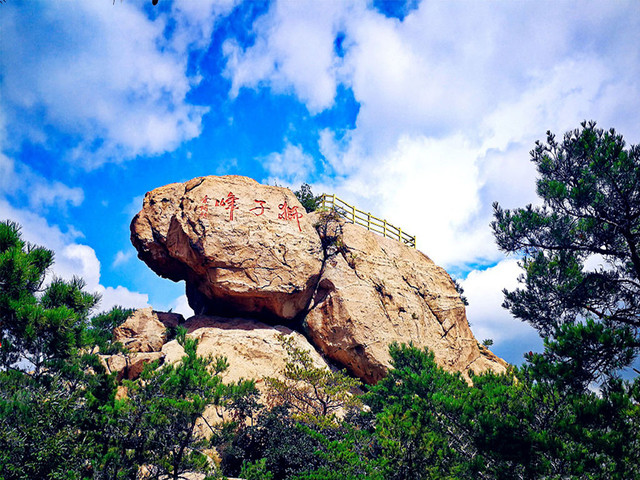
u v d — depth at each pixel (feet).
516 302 51.90
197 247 92.63
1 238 44.19
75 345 47.11
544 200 51.55
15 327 43.06
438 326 108.47
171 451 59.82
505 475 39.42
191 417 56.18
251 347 89.25
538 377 39.11
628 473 32.81
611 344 34.45
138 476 56.34
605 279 48.67
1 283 42.47
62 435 44.86
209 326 94.58
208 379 59.88
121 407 53.01
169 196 107.86
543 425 41.39
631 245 46.65
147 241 103.65
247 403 70.49
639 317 46.70
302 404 80.02
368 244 111.04
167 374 57.72
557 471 37.86
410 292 109.40
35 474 42.34
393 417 53.01
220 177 102.94
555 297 50.11
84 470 48.26
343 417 76.38
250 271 94.73
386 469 51.65
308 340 98.58
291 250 99.96
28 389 46.55
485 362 109.40
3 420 42.16
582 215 48.62
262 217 100.53
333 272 102.73
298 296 99.91
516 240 53.01
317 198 118.42
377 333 96.63
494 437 39.81
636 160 45.83
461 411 46.29
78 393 52.21
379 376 92.84
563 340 36.81
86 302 48.96
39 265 47.52
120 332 88.99
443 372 66.64
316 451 59.00
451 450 49.26
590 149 47.67
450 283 120.57
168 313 101.04
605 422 33.71
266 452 65.92
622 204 46.50
